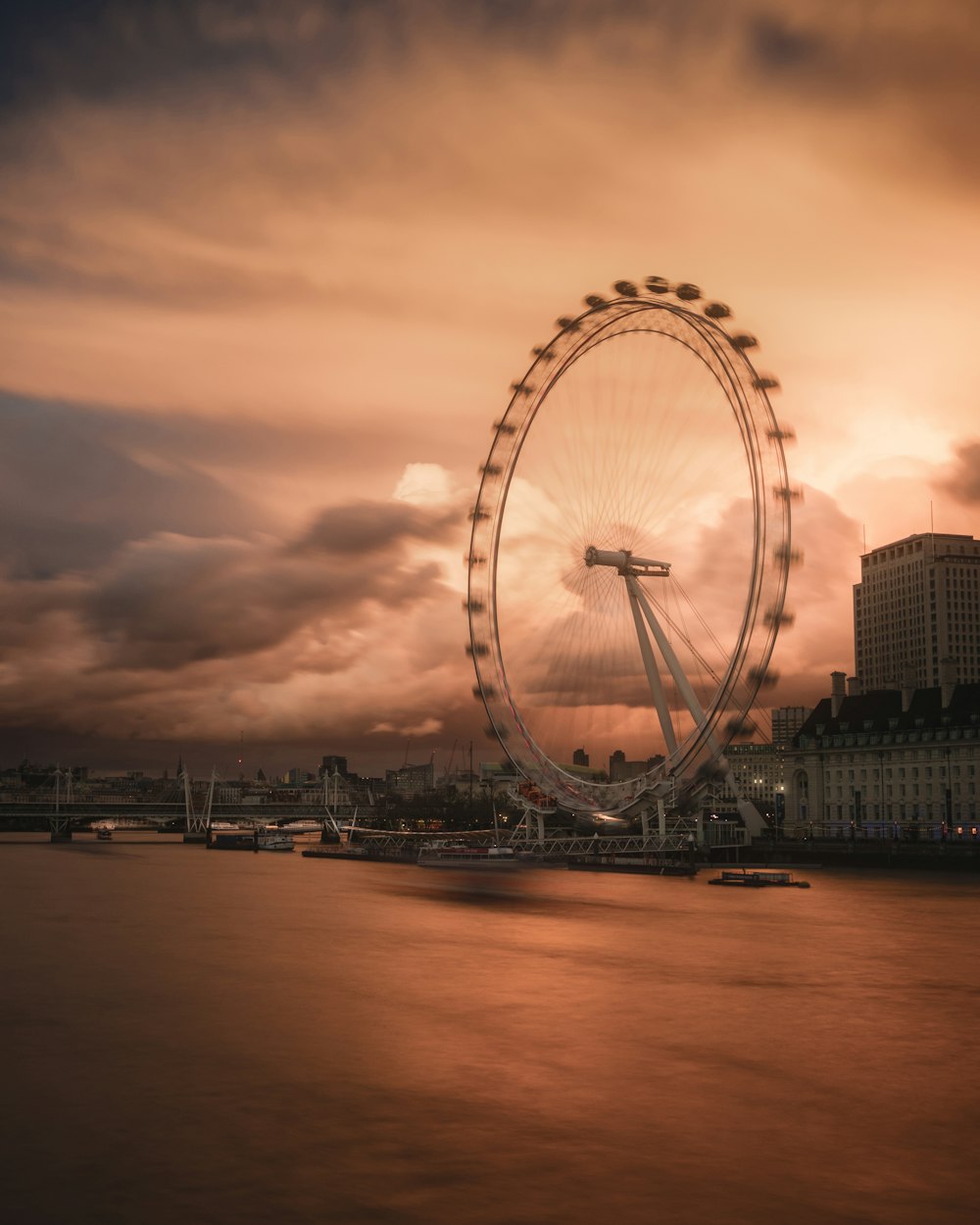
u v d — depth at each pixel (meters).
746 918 120.81
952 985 79.69
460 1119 49.53
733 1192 41.78
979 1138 47.50
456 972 85.19
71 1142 46.81
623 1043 62.53
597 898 149.75
